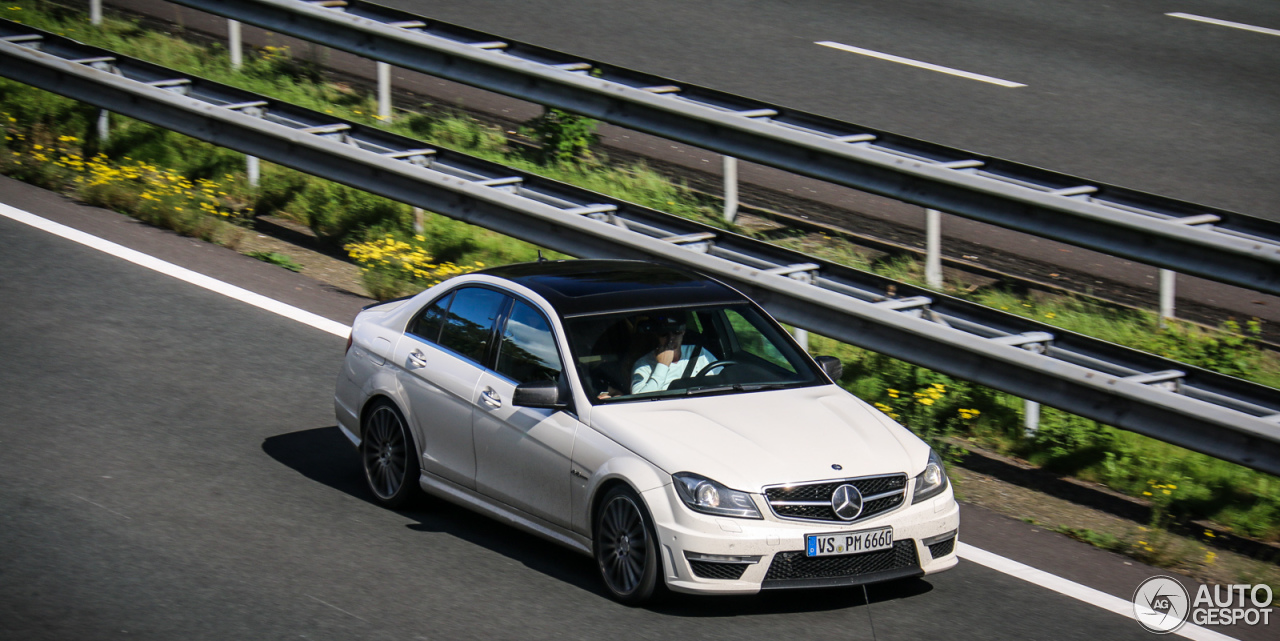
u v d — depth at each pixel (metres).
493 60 17.83
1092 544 10.35
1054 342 12.12
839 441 8.73
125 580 8.43
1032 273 15.95
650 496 8.30
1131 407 10.83
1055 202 12.97
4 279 14.98
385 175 16.28
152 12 26.00
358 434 10.65
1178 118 20.72
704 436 8.59
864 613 8.62
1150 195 13.80
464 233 17.34
